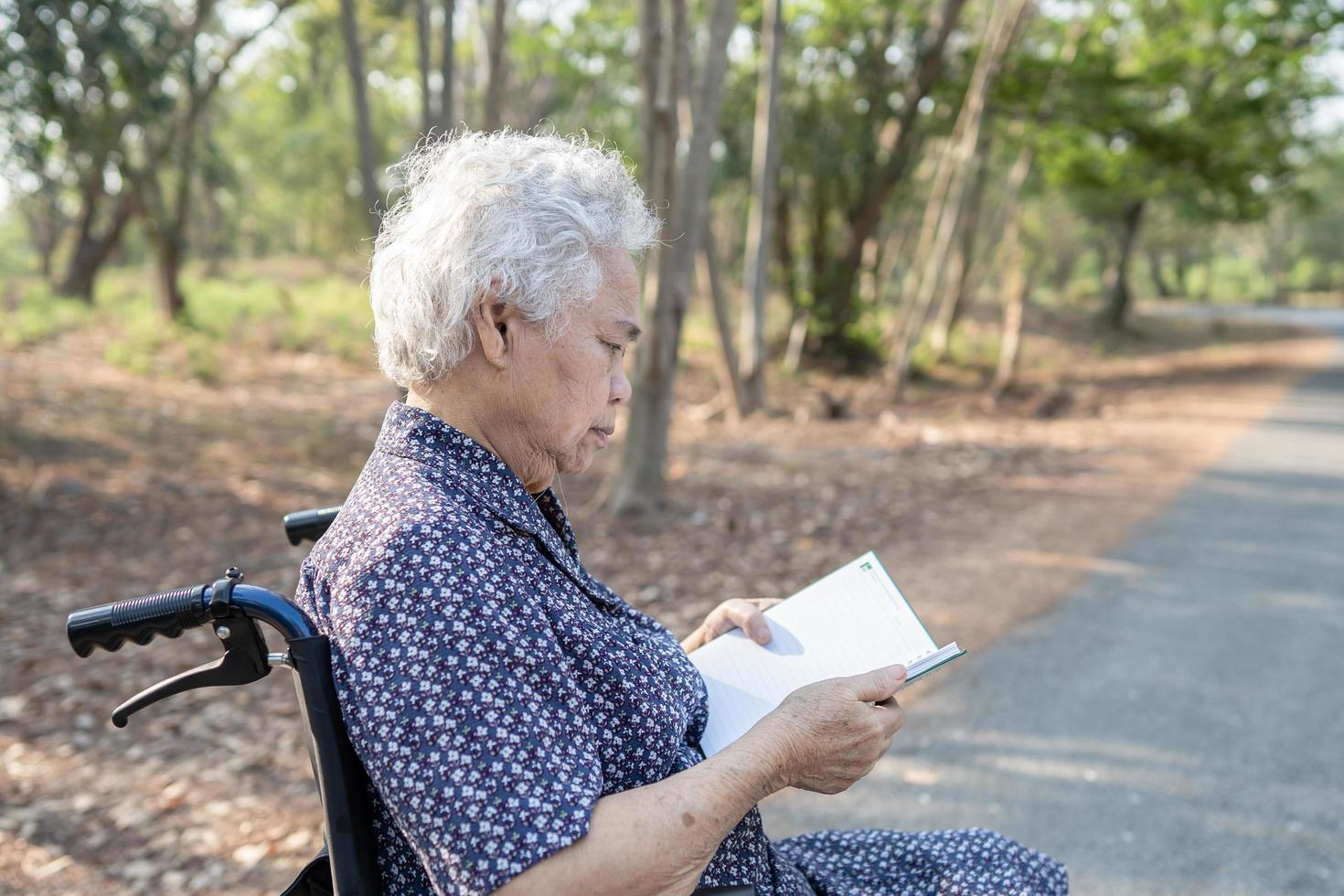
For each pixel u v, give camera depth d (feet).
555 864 3.01
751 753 3.51
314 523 4.82
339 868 3.30
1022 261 54.65
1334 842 9.83
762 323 44.42
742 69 57.00
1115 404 50.62
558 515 4.02
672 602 17.61
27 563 19.57
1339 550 21.22
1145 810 10.48
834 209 62.75
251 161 107.45
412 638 3.11
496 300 3.51
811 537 22.26
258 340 53.36
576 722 3.29
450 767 3.00
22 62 26.20
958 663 14.62
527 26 54.75
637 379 23.59
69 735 12.41
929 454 34.14
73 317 55.83
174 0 41.83
